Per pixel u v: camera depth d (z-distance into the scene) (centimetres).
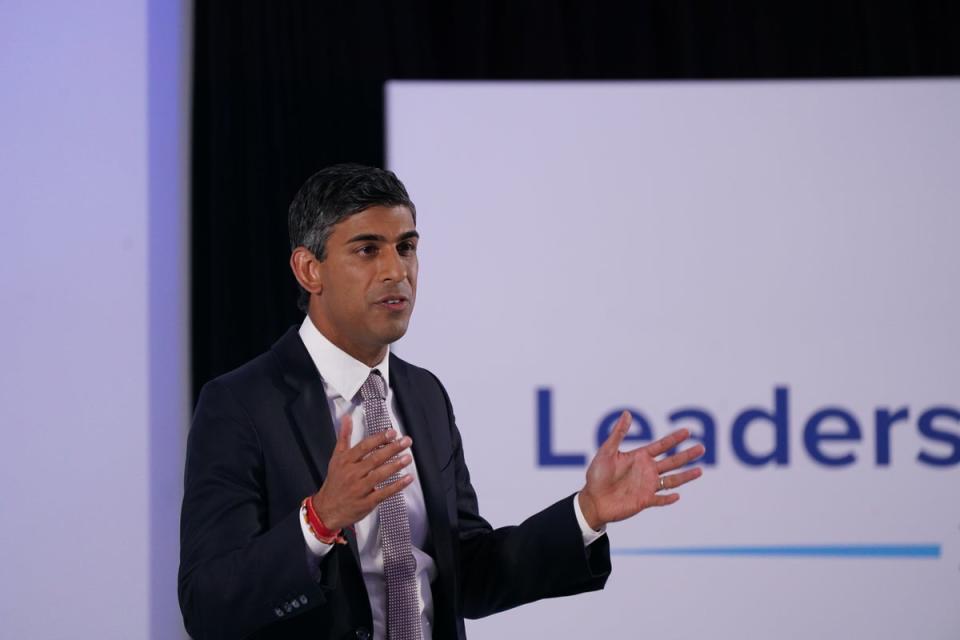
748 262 1198
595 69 1264
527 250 1192
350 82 1250
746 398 1192
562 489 1181
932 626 1180
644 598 1179
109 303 1227
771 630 1181
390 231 557
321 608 538
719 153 1202
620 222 1197
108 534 1212
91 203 1231
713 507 1184
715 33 1277
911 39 1272
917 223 1198
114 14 1245
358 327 561
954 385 1192
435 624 577
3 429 1200
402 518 565
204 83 1243
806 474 1187
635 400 1188
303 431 558
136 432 1223
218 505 538
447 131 1195
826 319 1195
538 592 602
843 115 1203
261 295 1230
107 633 1205
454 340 1184
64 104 1230
